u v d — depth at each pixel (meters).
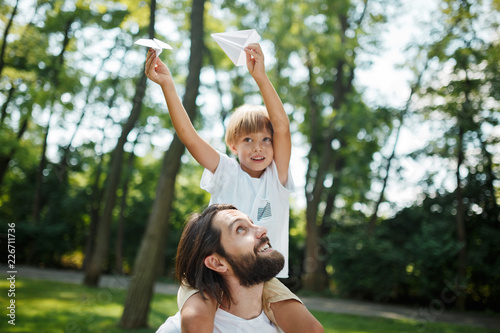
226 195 1.75
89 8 12.82
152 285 7.45
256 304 1.39
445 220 14.48
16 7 12.09
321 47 15.57
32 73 13.81
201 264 1.32
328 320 9.84
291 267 18.73
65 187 23.48
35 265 22.31
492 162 14.20
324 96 18.25
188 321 1.27
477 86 13.37
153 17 9.12
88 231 23.34
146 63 1.62
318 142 18.55
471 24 12.89
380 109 14.89
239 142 1.78
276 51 15.79
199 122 15.83
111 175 14.00
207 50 10.26
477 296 14.03
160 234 7.41
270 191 1.75
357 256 15.05
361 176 15.69
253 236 1.31
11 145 14.02
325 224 17.56
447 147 13.88
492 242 13.74
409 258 14.37
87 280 13.45
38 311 8.60
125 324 7.27
